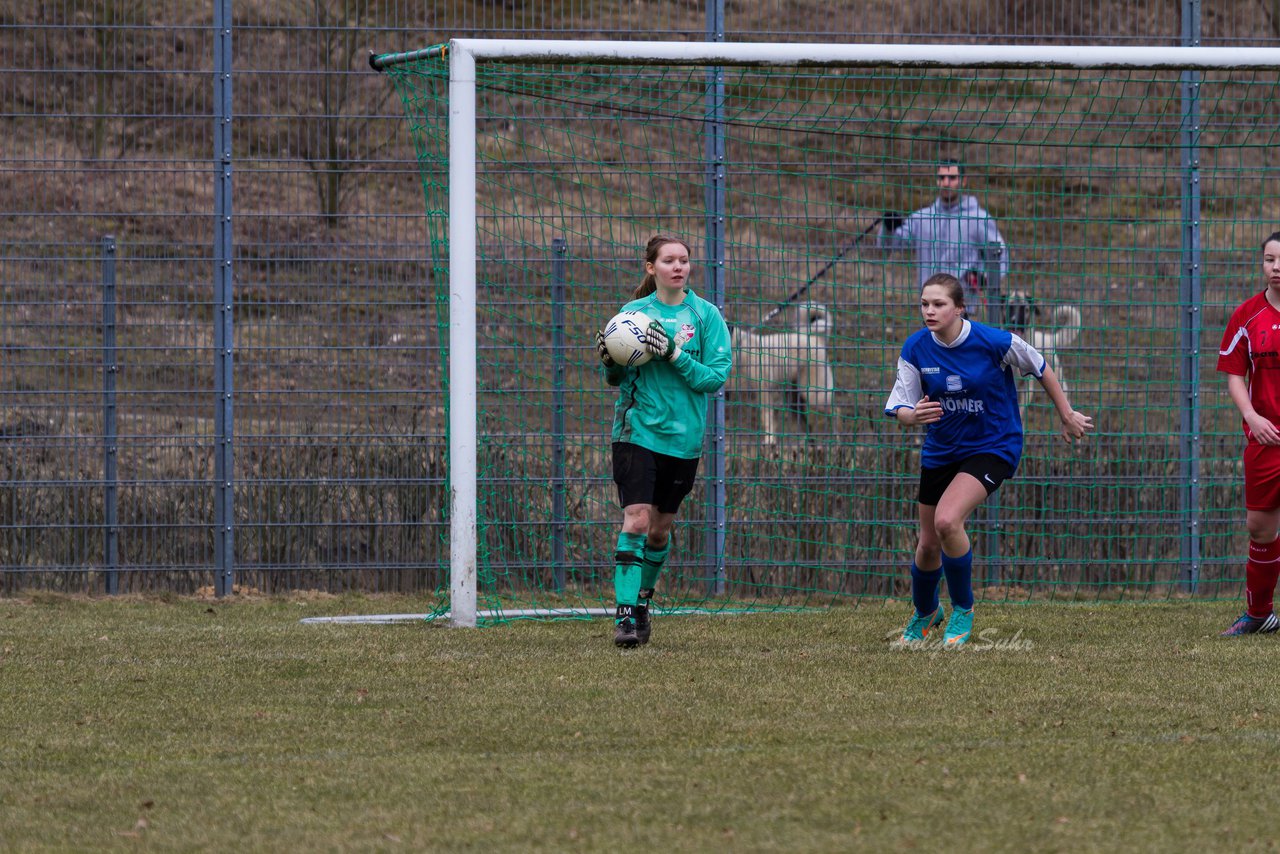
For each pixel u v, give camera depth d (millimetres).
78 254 31250
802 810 13188
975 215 32562
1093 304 32406
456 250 25062
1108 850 12016
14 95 31203
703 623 26219
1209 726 16766
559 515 30688
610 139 33844
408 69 26953
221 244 31078
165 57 31609
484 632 24719
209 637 24047
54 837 12492
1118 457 32188
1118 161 38000
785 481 31188
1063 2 34219
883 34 32875
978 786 14016
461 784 14164
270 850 12086
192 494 31109
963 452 22672
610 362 22688
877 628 25516
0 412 30969
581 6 31859
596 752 15500
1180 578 32250
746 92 32562
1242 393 24344
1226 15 34531
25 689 19250
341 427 31344
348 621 26438
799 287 31938
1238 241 33625
